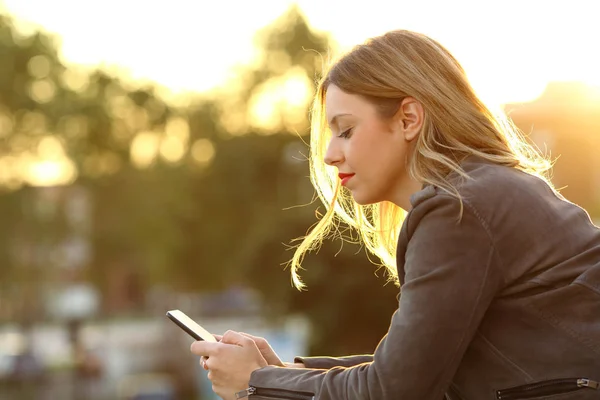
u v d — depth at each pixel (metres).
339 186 2.73
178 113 64.25
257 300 36.94
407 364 2.21
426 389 2.23
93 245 66.38
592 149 19.69
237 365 2.48
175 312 2.75
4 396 66.25
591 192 20.27
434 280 2.24
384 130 2.44
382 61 2.45
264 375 2.43
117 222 64.44
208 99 59.00
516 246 2.26
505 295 2.26
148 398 60.84
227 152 50.19
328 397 2.30
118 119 65.50
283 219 36.03
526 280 2.25
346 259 31.91
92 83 65.19
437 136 2.44
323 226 2.77
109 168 65.56
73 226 65.19
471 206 2.27
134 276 85.00
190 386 68.62
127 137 65.56
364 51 2.48
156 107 64.69
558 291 2.22
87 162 65.06
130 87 65.50
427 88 2.42
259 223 39.22
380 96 2.43
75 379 67.25
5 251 62.62
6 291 65.31
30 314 67.69
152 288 77.25
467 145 2.43
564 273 2.24
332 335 32.31
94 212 65.88
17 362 66.94
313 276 32.47
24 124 62.41
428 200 2.30
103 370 68.06
